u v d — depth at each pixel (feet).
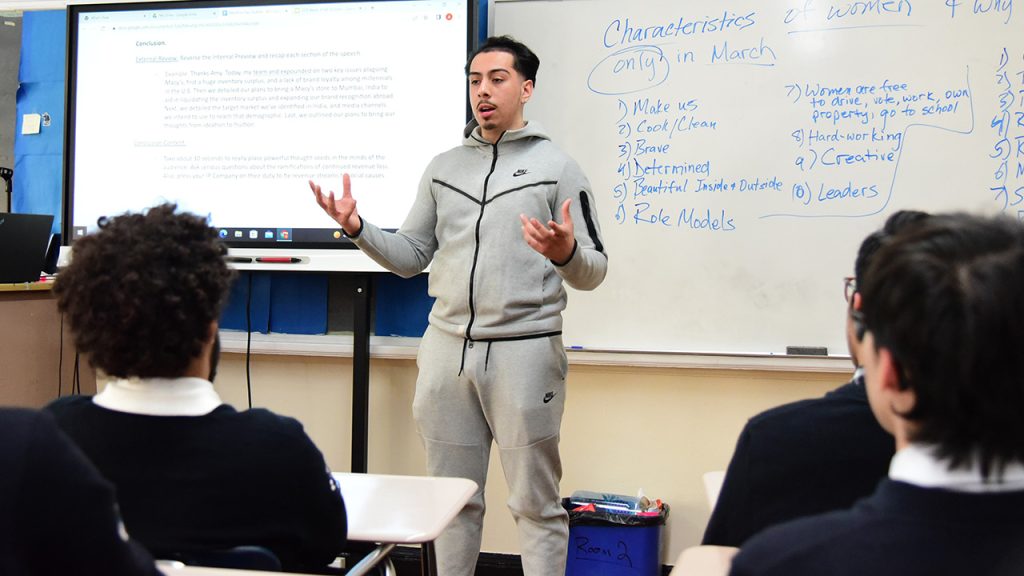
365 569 4.32
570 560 8.71
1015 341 1.91
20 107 10.41
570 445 9.33
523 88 7.50
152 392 3.38
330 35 9.21
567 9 9.08
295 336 9.84
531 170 7.22
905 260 2.05
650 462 9.15
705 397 9.03
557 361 7.24
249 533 3.46
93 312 3.24
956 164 8.36
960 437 2.00
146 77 9.62
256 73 9.37
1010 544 1.94
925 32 8.38
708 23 8.78
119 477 3.35
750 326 8.77
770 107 8.68
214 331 3.56
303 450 3.54
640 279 9.00
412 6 9.03
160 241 3.33
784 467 3.52
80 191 9.71
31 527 2.42
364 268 9.02
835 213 8.58
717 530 3.74
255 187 9.36
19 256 8.48
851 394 3.53
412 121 9.04
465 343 7.24
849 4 8.50
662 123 8.91
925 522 2.00
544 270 7.18
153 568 2.72
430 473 7.41
